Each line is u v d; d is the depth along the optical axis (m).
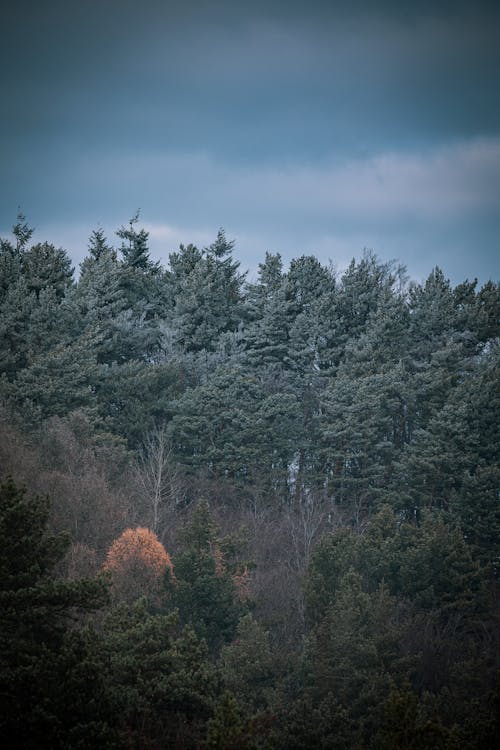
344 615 82.12
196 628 80.75
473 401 146.38
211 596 83.62
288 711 70.12
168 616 62.97
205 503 94.31
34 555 57.06
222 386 150.50
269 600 100.81
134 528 102.44
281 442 150.00
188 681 59.03
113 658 58.50
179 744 55.50
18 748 47.75
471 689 80.19
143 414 146.50
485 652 90.06
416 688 85.81
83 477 106.62
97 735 48.09
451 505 133.88
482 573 103.00
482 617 99.81
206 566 85.00
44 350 147.00
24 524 57.25
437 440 144.25
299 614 96.31
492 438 145.25
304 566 109.94
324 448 155.00
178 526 115.38
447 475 141.62
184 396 148.75
